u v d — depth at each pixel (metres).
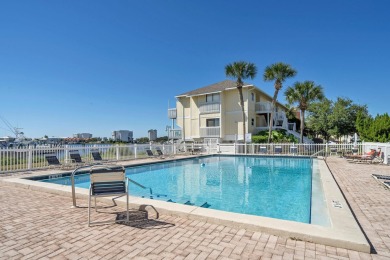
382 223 4.05
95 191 4.10
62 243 3.23
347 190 6.68
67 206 5.07
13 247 3.11
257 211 6.33
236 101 29.50
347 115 32.84
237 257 2.82
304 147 19.31
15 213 4.57
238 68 24.14
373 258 2.81
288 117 42.28
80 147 13.23
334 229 3.43
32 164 11.23
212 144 22.89
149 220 4.16
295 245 3.15
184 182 10.52
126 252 2.97
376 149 14.88
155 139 41.59
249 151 21.44
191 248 3.07
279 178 11.42
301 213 6.14
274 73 24.94
